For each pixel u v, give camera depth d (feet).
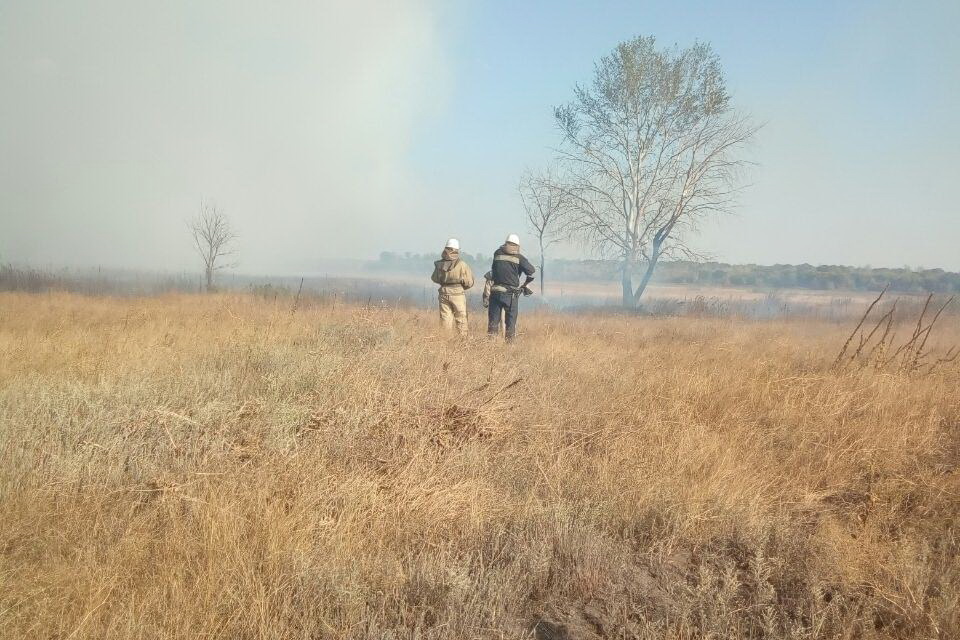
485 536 11.16
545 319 50.67
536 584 10.13
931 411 19.63
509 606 9.43
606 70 93.45
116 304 47.70
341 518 10.86
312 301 55.11
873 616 9.53
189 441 14.15
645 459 14.85
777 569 10.55
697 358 26.96
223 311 39.96
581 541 11.07
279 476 12.39
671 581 10.34
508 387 18.97
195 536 10.09
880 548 11.48
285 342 25.88
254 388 18.16
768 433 17.83
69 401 15.38
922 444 17.10
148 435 14.43
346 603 8.73
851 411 19.80
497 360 24.30
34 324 31.91
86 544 9.76
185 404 16.40
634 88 91.09
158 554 9.68
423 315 44.42
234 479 12.14
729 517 12.21
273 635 8.04
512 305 34.40
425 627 8.70
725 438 16.72
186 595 8.62
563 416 17.94
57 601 8.33
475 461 14.11
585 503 12.39
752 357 27.86
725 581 9.64
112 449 13.21
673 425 17.49
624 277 96.78
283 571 9.41
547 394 19.99
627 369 24.73
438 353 24.39
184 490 11.76
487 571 10.07
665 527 11.83
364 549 10.42
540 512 11.87
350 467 13.64
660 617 9.33
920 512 13.32
